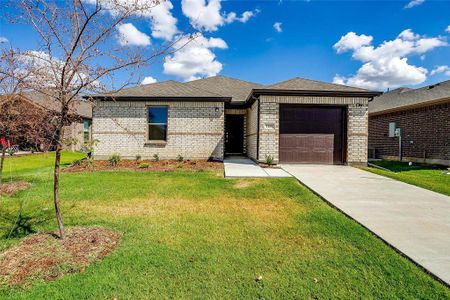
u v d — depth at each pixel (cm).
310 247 344
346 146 1114
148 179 789
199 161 1202
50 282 260
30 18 323
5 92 447
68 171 931
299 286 258
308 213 486
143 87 1345
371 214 473
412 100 1530
